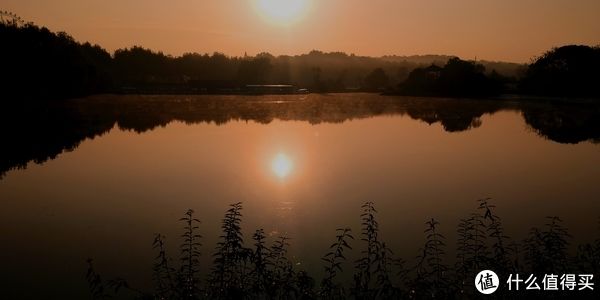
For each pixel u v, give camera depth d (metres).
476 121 40.16
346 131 33.72
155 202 15.42
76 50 60.62
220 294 7.39
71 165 21.64
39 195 16.58
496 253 8.90
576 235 11.88
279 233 12.28
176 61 111.06
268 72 114.31
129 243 11.91
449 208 14.39
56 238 12.37
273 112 48.84
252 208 14.51
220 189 16.92
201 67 113.31
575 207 14.47
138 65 105.56
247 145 27.14
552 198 15.55
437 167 20.67
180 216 13.91
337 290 8.11
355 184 17.52
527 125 37.12
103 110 47.41
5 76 43.06
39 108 45.12
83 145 27.23
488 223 12.86
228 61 120.38
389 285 7.37
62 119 39.09
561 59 71.00
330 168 20.44
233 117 43.75
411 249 10.99
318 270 9.96
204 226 12.95
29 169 20.86
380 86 106.81
